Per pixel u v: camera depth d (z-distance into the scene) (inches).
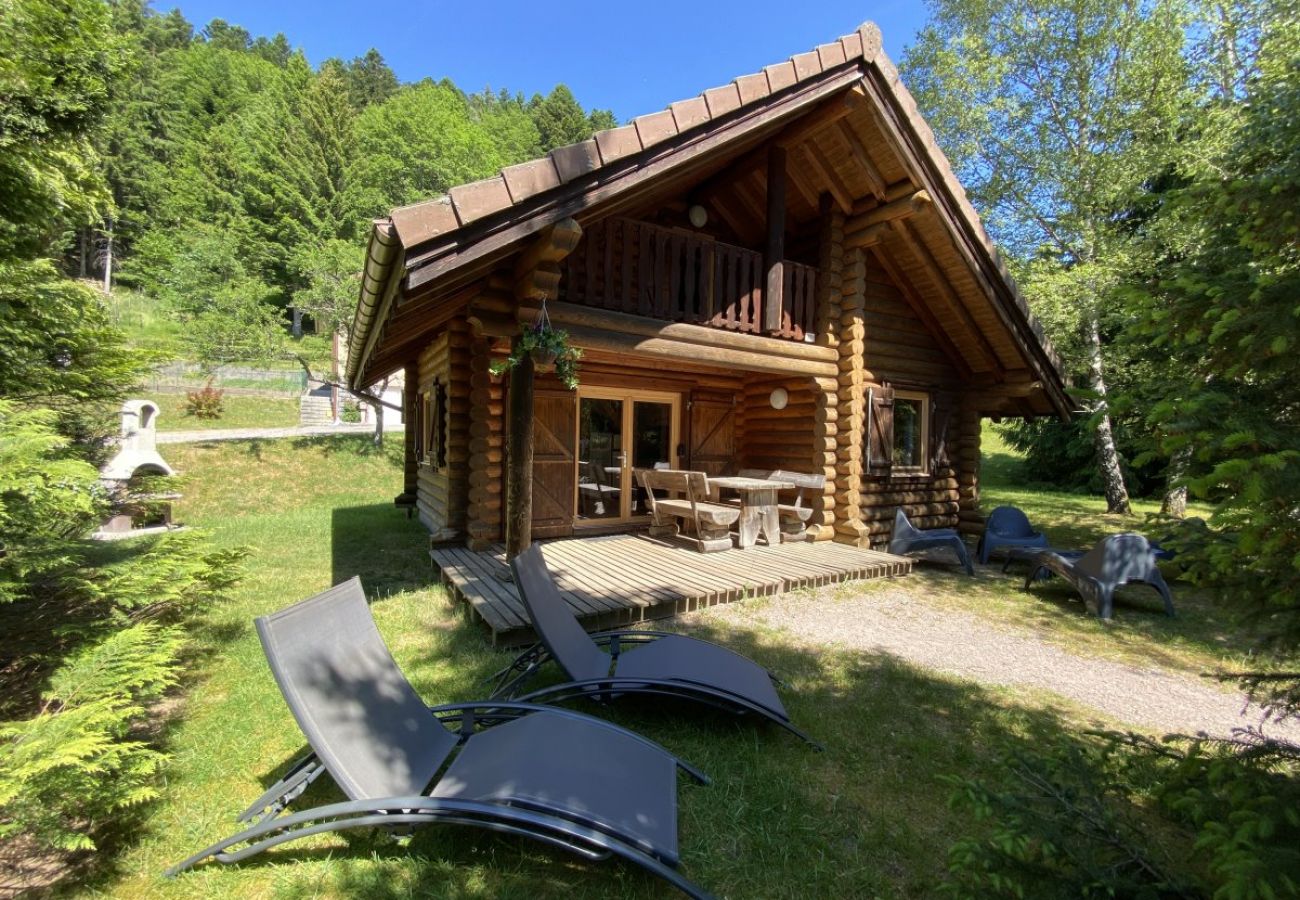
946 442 350.9
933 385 340.5
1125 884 60.6
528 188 150.7
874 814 94.7
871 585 240.4
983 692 142.4
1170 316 70.4
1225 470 57.7
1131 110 398.9
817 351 288.8
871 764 109.3
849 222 293.9
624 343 224.4
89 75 159.3
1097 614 205.3
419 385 404.5
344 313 720.3
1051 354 311.1
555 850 84.7
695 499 273.9
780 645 170.4
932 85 484.7
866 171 265.0
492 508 272.4
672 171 190.9
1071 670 158.4
